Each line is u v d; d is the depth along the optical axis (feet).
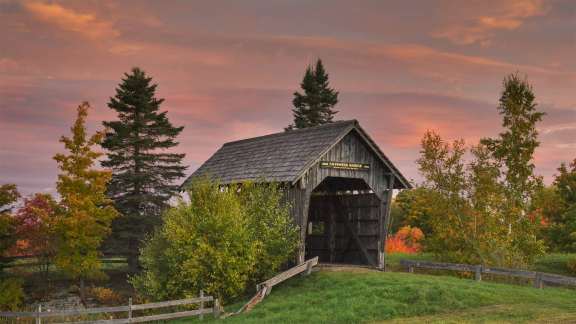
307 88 202.18
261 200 97.81
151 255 96.32
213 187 97.25
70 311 70.74
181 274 89.51
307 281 92.73
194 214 92.27
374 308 72.13
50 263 117.19
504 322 61.98
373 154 105.50
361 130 101.86
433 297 74.84
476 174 120.26
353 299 76.33
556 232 132.57
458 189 120.06
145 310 94.79
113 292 113.50
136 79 134.72
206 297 79.77
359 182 111.45
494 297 74.54
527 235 117.29
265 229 94.48
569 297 75.41
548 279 82.02
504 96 121.70
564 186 138.62
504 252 113.70
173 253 90.94
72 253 110.73
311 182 98.27
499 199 116.98
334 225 115.75
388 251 177.58
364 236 108.47
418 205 127.75
